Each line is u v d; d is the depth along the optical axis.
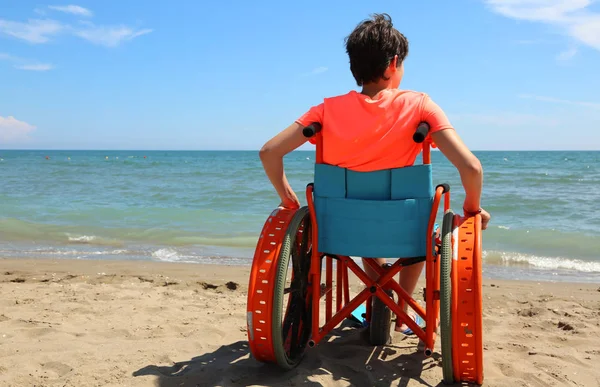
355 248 2.65
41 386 2.67
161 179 24.73
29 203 14.38
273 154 2.74
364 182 2.63
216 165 44.03
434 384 2.69
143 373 2.82
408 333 3.52
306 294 3.14
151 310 4.28
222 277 5.95
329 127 2.65
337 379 2.75
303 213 2.82
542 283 5.91
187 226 10.41
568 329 3.85
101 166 41.56
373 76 2.68
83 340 3.45
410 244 2.61
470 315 2.44
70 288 5.15
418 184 2.58
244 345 3.39
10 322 3.85
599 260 7.36
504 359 3.11
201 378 2.75
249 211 12.95
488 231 9.48
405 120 2.54
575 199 14.44
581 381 2.78
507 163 48.91
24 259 7.21
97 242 8.72
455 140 2.47
